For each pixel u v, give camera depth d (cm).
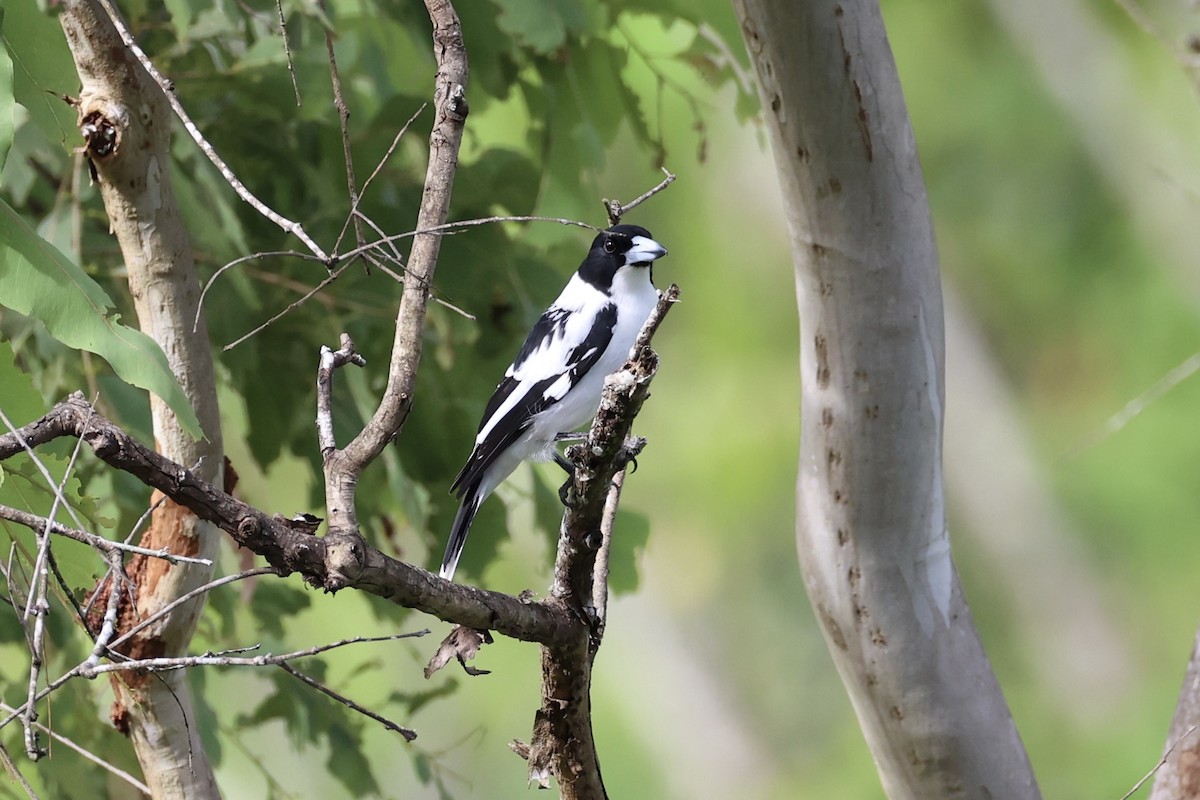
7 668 1349
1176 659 2481
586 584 664
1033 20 2580
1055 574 2816
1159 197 2548
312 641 1917
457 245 1078
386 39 1234
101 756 1062
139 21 1047
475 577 1134
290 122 1084
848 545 785
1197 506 2469
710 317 2853
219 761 1099
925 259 748
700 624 3000
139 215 838
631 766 3025
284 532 561
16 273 638
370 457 612
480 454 1048
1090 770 2373
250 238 1083
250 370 1087
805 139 725
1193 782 748
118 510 1054
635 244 1087
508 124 1930
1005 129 2625
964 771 793
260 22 1045
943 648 788
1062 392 2789
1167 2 2378
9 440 532
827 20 701
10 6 775
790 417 2770
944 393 768
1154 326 2558
